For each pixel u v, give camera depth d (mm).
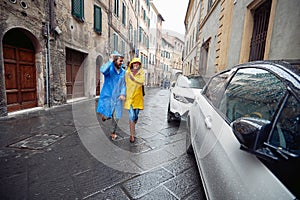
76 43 7520
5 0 4465
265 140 903
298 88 951
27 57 5613
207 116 1895
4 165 2252
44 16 5828
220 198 1152
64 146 2881
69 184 1930
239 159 1078
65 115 4965
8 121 4195
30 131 3551
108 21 10289
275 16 3250
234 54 4934
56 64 6523
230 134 1291
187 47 19297
